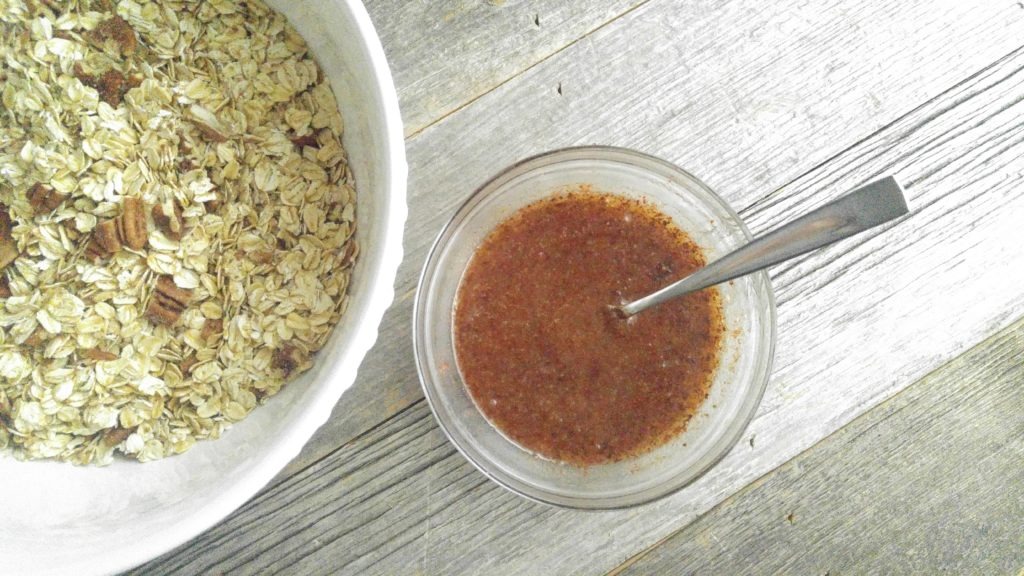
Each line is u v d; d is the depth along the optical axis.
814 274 0.30
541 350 0.28
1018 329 0.30
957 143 0.30
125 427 0.24
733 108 0.30
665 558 0.30
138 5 0.24
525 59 0.30
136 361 0.24
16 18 0.23
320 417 0.21
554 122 0.30
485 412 0.29
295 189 0.25
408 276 0.30
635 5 0.30
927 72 0.30
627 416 0.29
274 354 0.24
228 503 0.21
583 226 0.29
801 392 0.30
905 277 0.30
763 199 0.30
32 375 0.24
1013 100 0.30
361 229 0.24
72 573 0.21
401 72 0.30
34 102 0.23
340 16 0.22
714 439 0.29
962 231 0.30
